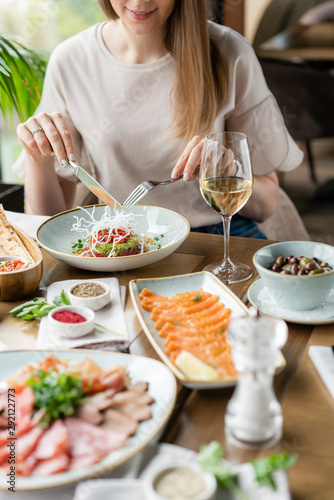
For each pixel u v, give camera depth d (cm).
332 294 109
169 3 158
